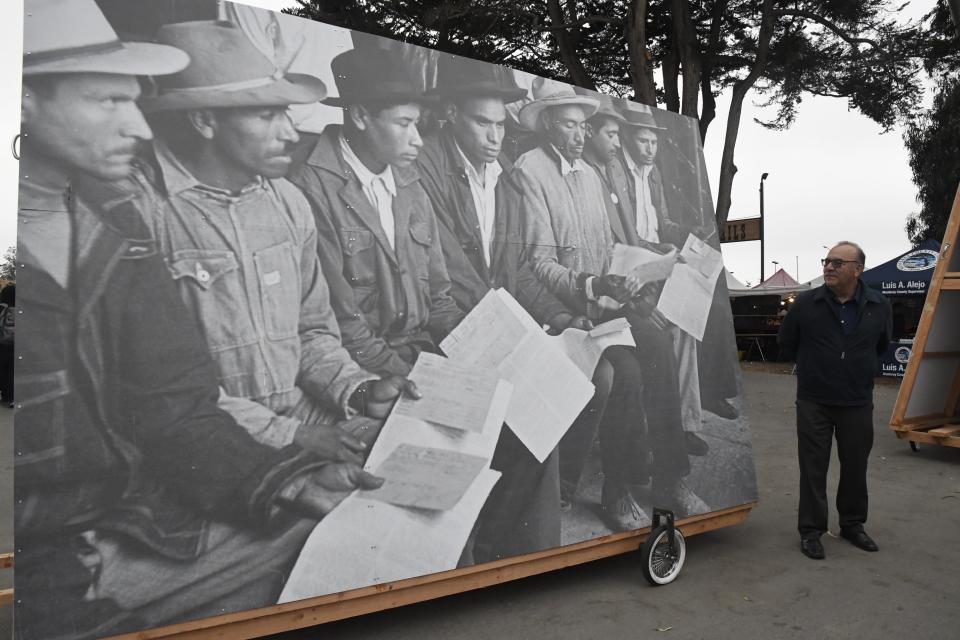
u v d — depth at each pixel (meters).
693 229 4.38
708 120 14.90
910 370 7.45
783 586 3.92
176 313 2.47
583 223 3.73
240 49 2.66
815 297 4.49
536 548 3.38
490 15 12.03
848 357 4.38
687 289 4.26
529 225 3.49
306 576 2.71
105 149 2.37
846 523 4.65
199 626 2.52
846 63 13.99
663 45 14.43
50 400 2.25
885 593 3.83
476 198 3.30
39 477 2.23
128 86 2.42
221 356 2.55
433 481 3.05
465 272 3.22
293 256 2.73
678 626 3.39
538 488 3.40
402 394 2.98
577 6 13.46
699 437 4.22
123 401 2.37
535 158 3.58
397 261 3.01
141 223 2.42
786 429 8.92
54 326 2.26
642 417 3.91
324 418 2.78
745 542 4.70
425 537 3.02
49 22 2.30
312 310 2.76
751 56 14.22
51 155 2.28
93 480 2.32
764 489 6.09
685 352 4.18
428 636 3.24
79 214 2.32
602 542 3.68
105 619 2.33
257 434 2.62
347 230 2.88
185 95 2.53
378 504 2.90
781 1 13.59
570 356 3.59
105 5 2.40
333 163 2.86
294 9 12.21
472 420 3.18
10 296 9.92
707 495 4.21
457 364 3.16
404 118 3.08
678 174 4.36
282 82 2.75
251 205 2.65
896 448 7.70
